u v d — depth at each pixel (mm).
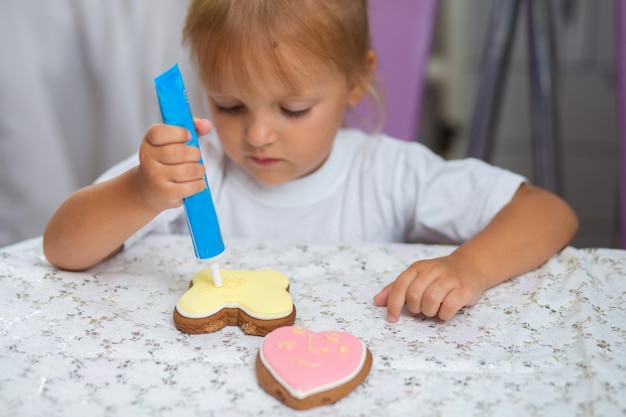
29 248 733
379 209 967
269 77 756
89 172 1430
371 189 974
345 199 981
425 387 480
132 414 450
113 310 594
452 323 581
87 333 552
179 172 563
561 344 539
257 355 503
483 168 909
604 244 1866
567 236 757
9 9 1289
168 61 1354
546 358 516
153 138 570
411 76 1371
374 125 1205
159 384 484
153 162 573
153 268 693
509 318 587
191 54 829
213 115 826
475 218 861
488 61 1398
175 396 470
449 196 901
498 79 1409
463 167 924
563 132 2100
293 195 969
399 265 701
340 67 824
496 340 548
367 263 705
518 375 494
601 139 2086
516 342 544
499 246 685
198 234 575
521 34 2088
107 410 453
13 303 600
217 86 782
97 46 1352
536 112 1363
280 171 848
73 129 1398
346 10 832
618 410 445
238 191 984
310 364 476
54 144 1361
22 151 1343
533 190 843
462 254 667
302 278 673
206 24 771
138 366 505
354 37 862
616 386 473
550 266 690
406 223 965
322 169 971
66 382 484
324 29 781
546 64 1346
